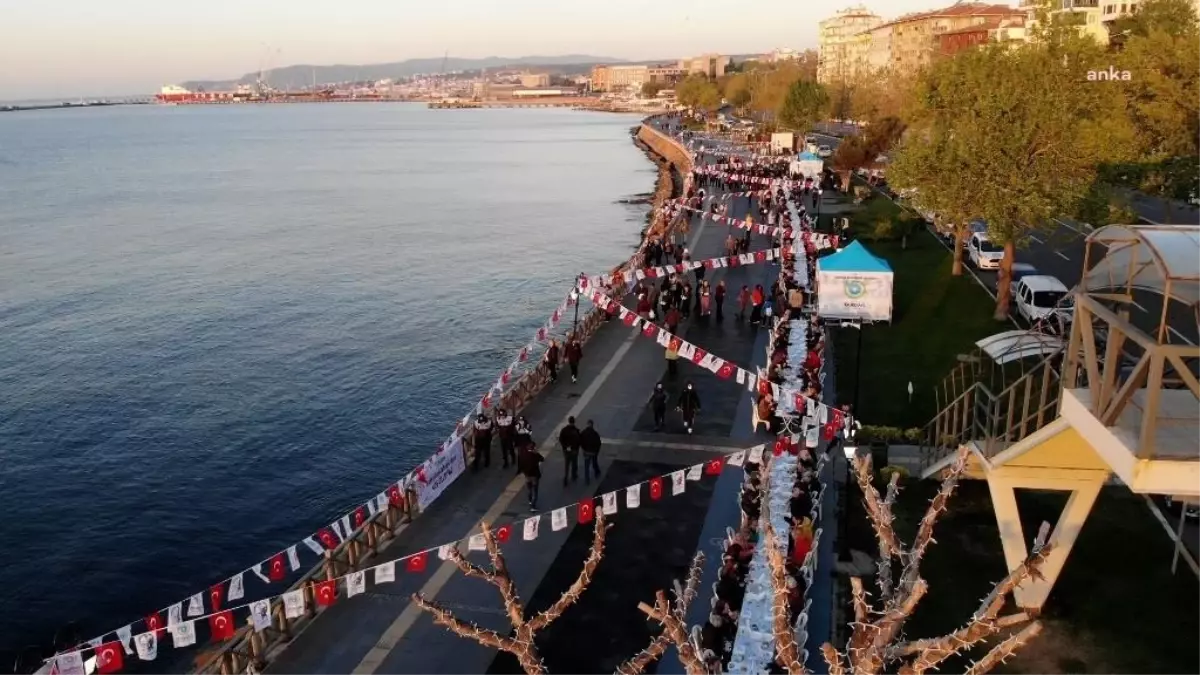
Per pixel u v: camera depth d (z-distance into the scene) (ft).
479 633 32.50
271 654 60.44
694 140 467.11
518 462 82.94
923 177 141.38
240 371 166.30
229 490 120.47
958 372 109.40
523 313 203.51
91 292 228.43
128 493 119.55
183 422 142.82
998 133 128.36
